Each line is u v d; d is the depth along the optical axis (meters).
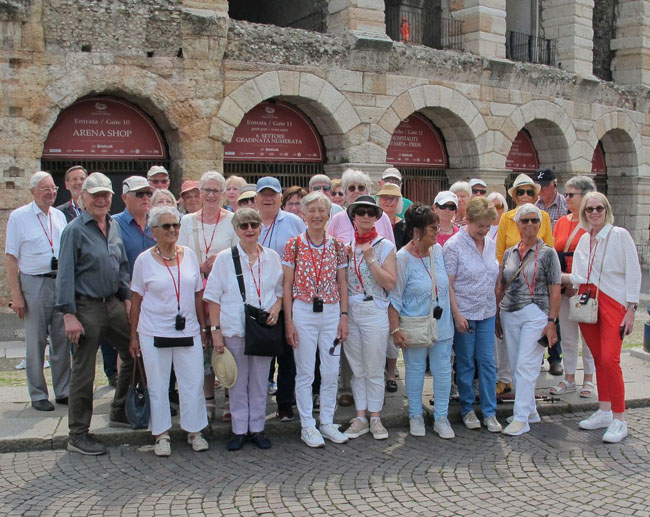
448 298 7.13
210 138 14.82
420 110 18.61
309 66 15.91
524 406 7.32
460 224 8.91
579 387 8.72
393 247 6.98
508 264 7.58
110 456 6.55
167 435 6.64
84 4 13.22
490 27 19.06
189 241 7.30
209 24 14.43
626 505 5.56
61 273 6.30
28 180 12.90
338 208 8.48
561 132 21.06
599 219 7.31
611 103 22.47
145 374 6.65
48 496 5.66
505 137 19.52
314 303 6.75
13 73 12.63
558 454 6.70
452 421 7.68
